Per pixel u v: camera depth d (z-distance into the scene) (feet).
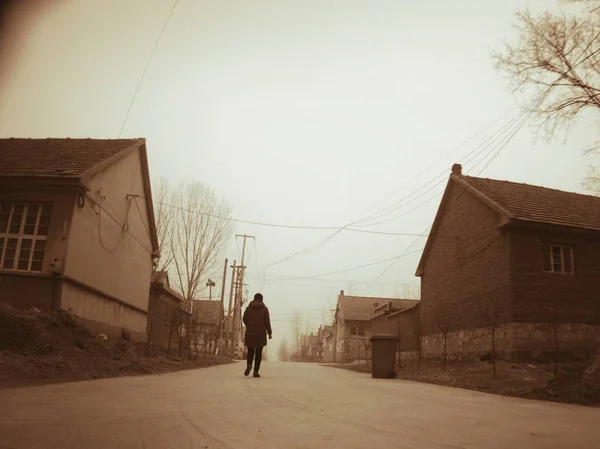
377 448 12.46
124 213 61.52
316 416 17.38
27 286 44.98
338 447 12.48
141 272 70.54
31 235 46.78
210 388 26.32
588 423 17.31
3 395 20.45
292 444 12.75
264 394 24.09
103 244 55.11
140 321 70.90
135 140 63.62
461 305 66.90
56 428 13.99
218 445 12.52
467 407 21.52
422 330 81.82
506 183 69.72
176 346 85.25
